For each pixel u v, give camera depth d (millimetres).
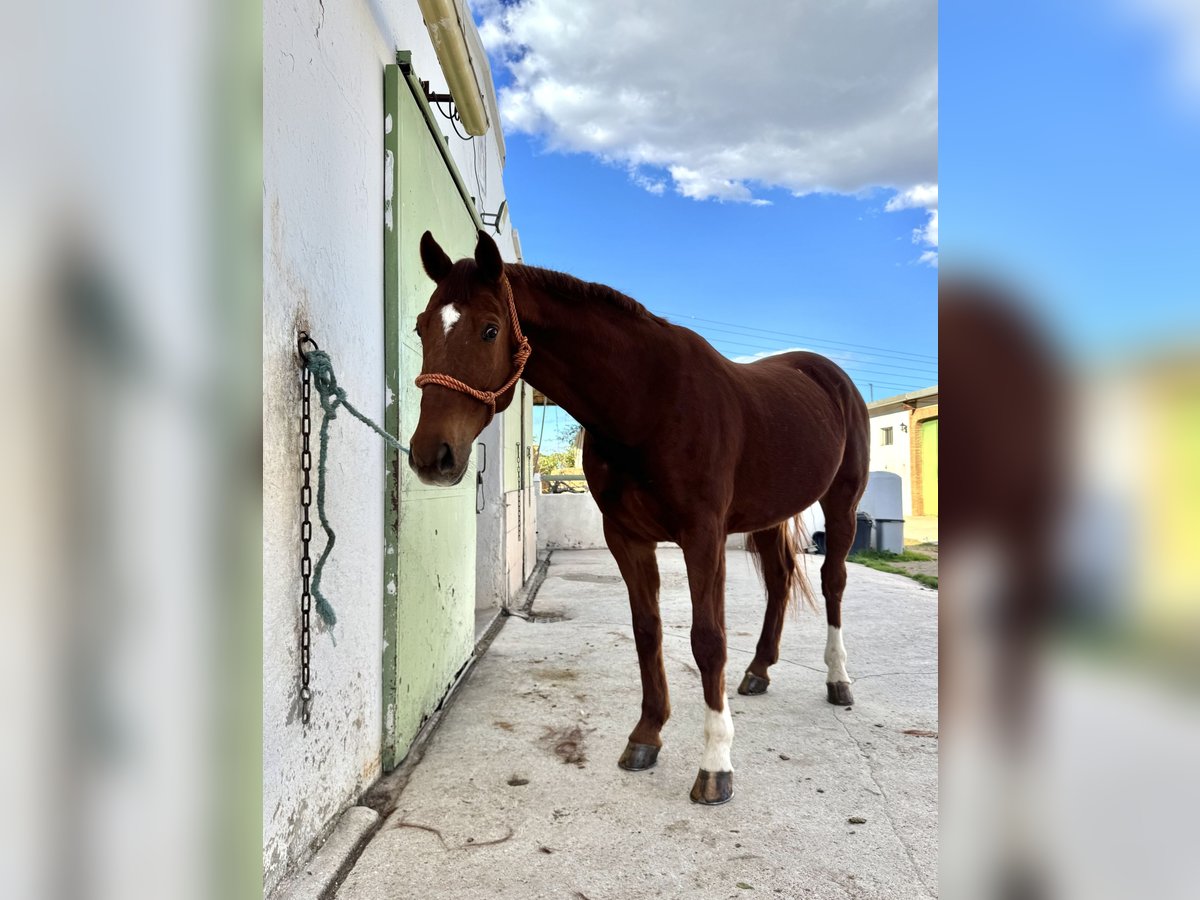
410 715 2244
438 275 1820
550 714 2596
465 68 2547
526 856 1606
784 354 3297
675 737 2359
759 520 2467
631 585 2211
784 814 1815
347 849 1605
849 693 2721
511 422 5105
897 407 14570
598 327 1918
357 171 1883
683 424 1969
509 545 4914
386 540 2088
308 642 1527
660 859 1597
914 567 7250
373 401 2006
